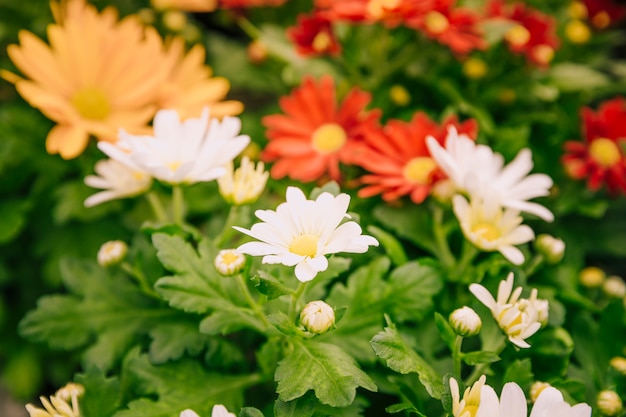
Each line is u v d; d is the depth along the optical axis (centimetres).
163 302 37
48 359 51
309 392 31
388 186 41
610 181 46
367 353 34
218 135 37
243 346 39
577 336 37
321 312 29
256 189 35
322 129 44
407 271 35
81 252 47
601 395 34
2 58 54
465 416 28
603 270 53
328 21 47
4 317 51
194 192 46
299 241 30
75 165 48
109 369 38
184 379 35
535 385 33
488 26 47
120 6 60
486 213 36
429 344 37
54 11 45
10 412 50
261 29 56
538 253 39
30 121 48
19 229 47
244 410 29
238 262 32
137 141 36
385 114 51
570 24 57
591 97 57
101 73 44
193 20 72
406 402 32
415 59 49
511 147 45
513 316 31
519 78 52
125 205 47
